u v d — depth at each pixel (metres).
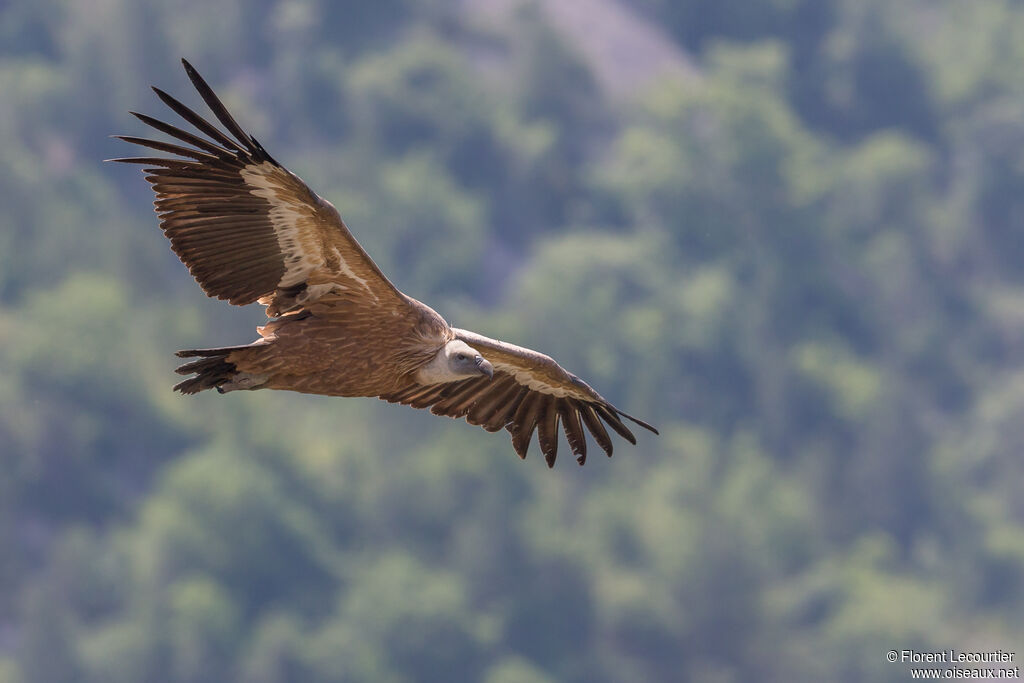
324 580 70.81
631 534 74.50
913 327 112.00
